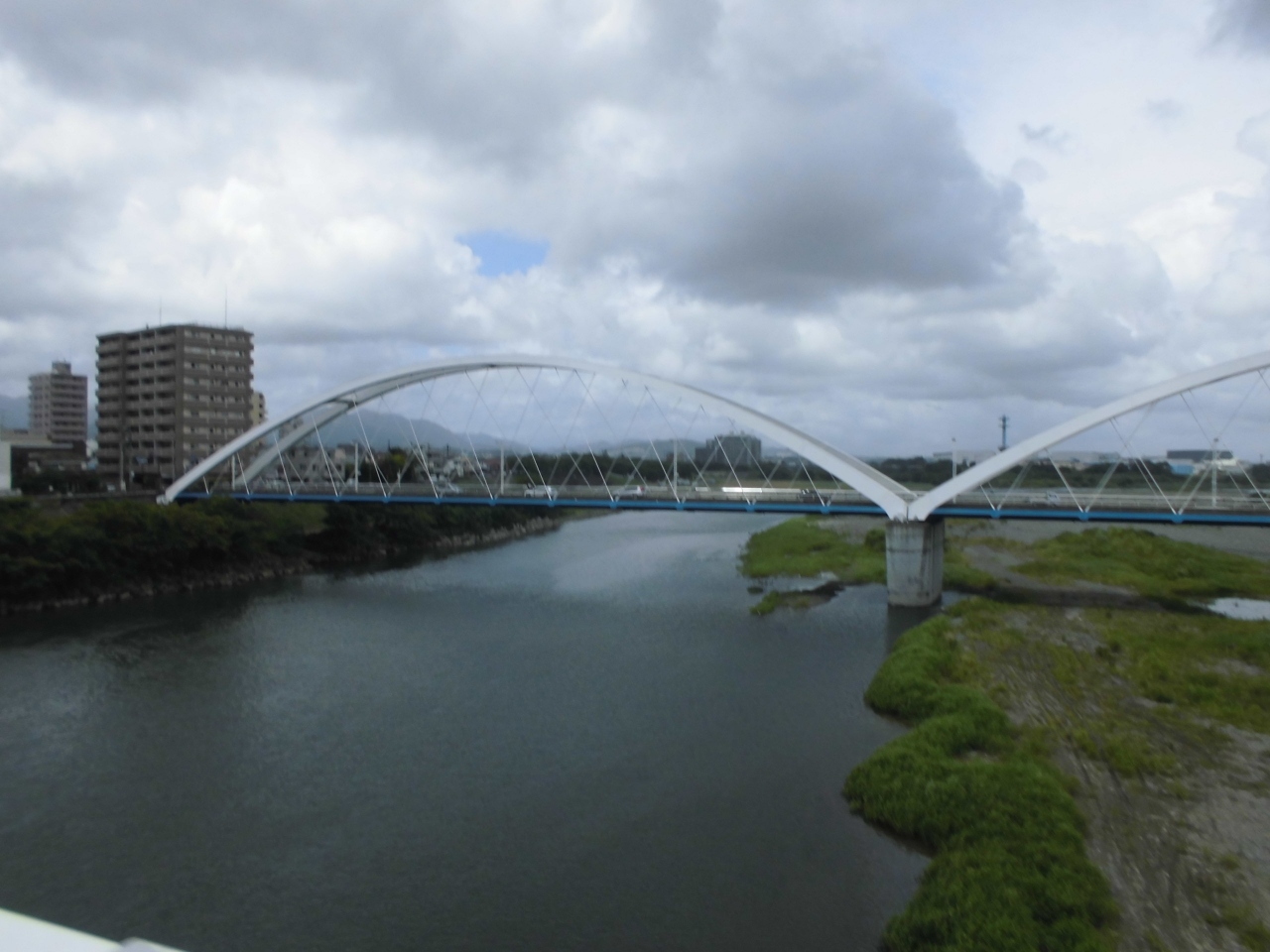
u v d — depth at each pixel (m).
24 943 3.00
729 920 19.16
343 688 36.56
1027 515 52.28
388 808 24.94
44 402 185.75
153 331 101.06
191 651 43.16
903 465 124.06
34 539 52.78
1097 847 21.16
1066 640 41.78
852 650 42.53
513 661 40.91
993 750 27.12
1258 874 19.94
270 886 20.98
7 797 25.88
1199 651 39.22
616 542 97.75
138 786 26.58
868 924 18.89
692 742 29.69
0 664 40.12
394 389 78.75
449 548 91.38
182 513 63.50
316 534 80.06
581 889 20.56
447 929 19.14
